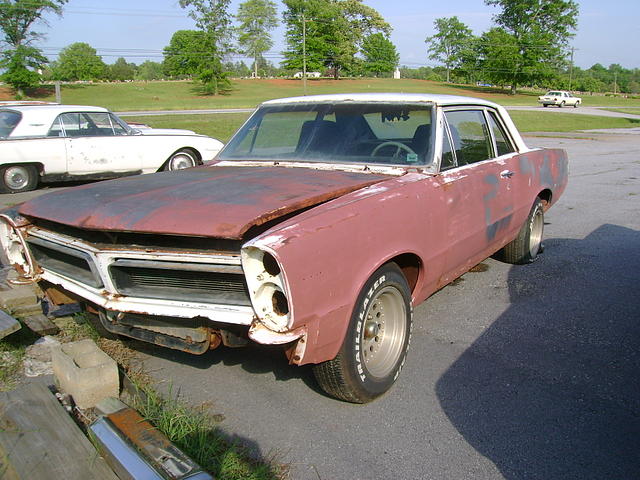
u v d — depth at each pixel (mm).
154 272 2814
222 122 27641
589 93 123188
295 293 2436
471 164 4129
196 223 2664
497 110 4797
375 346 3188
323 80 97875
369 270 2852
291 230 2516
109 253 2846
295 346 2598
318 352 2672
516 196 4742
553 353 3770
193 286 2756
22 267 3615
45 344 3793
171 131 12047
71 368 3029
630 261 5891
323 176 3457
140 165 11172
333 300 2656
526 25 84812
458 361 3658
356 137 3934
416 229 3250
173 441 2666
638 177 12375
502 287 5082
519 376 3459
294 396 3223
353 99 4141
